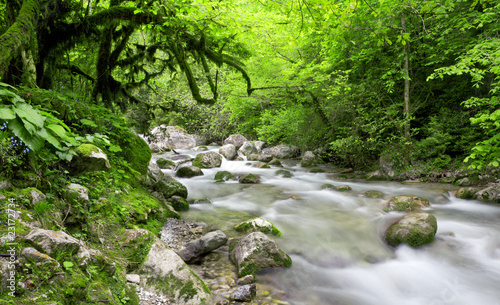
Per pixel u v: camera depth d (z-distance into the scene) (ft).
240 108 46.88
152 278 9.18
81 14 16.94
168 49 21.40
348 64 38.32
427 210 20.22
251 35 20.80
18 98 5.79
